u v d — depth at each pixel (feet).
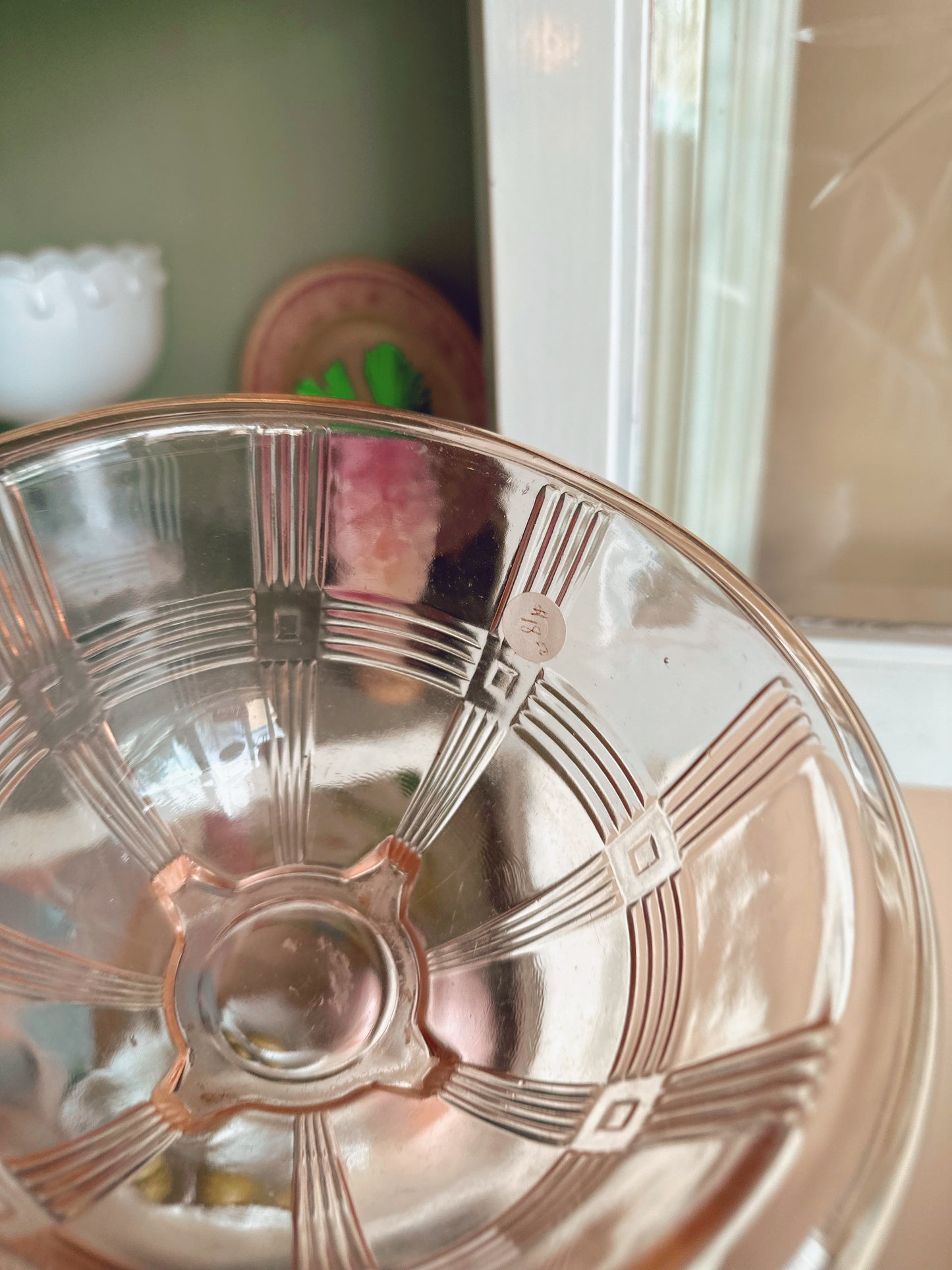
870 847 0.96
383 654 1.42
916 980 0.86
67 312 1.85
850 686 1.92
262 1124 1.08
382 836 1.37
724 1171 0.79
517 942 1.23
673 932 1.11
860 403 1.78
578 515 1.31
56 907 1.18
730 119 1.54
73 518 1.27
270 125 2.00
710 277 1.68
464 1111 1.08
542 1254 0.81
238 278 2.18
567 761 1.29
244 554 1.37
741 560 1.98
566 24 1.43
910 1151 0.75
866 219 1.62
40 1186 0.91
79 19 1.90
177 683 1.37
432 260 2.13
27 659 1.25
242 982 1.22
